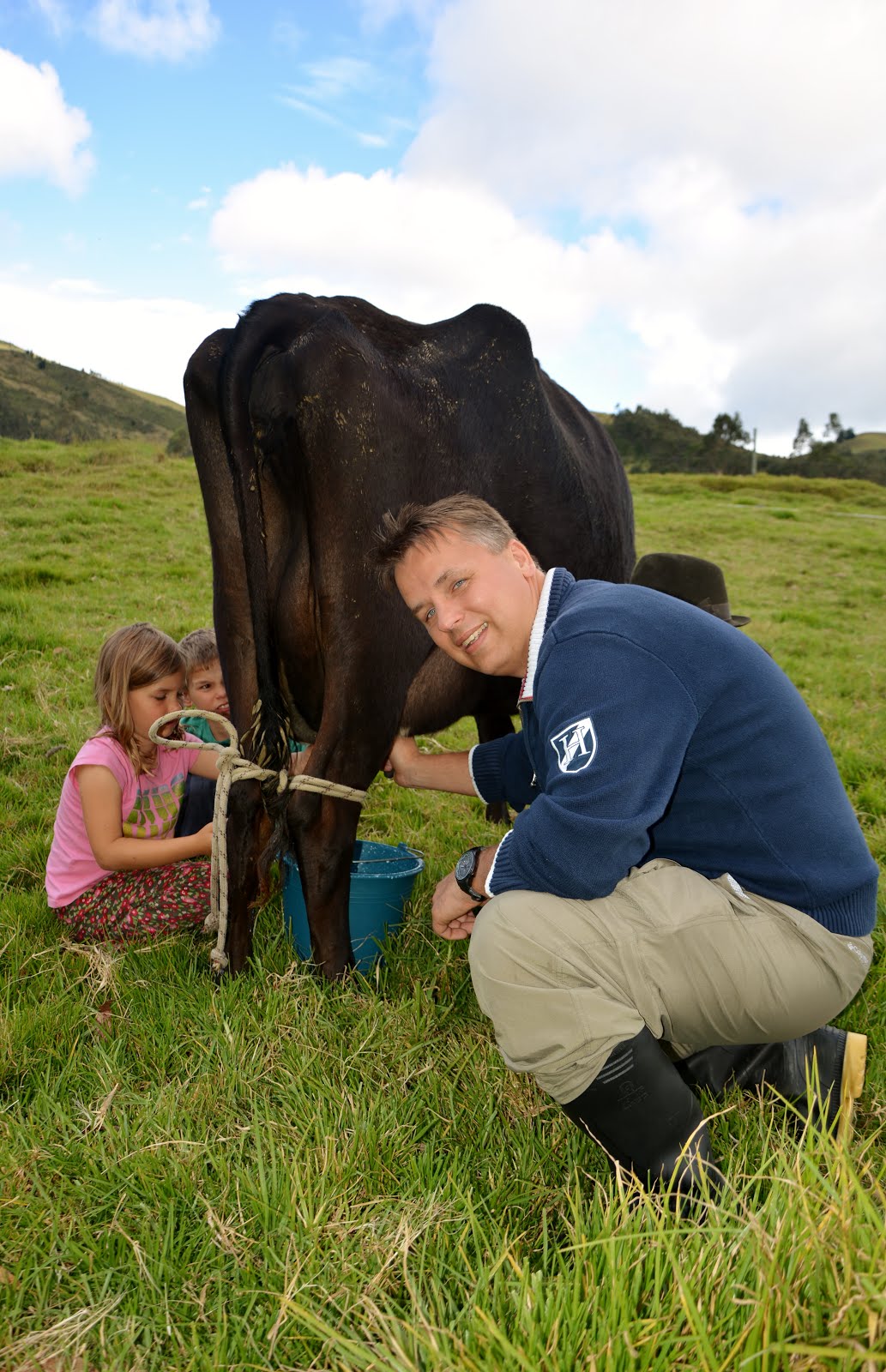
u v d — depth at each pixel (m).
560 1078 1.74
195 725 3.46
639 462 95.56
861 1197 1.34
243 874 2.50
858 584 13.65
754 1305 1.25
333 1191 1.68
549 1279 1.38
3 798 3.85
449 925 2.24
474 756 2.64
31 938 2.73
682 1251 1.40
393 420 2.54
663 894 1.79
